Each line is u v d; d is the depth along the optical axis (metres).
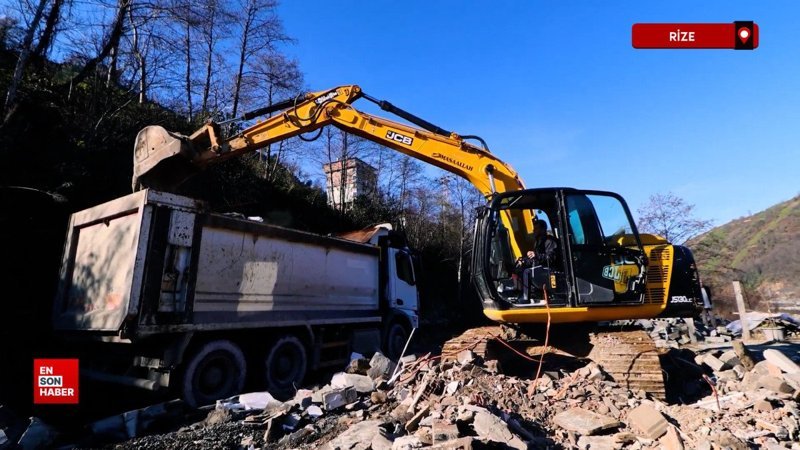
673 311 5.72
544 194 5.89
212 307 6.08
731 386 5.52
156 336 5.50
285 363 7.11
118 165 10.55
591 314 5.54
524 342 6.30
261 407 5.37
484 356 5.71
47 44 10.51
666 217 23.81
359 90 7.48
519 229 6.57
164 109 14.20
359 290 9.15
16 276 7.36
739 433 3.92
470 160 7.14
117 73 12.95
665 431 3.88
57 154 9.00
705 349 10.54
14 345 6.67
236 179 15.47
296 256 7.61
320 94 7.64
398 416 4.32
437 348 12.88
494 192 6.80
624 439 3.89
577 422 4.25
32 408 5.39
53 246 8.05
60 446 4.26
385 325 9.81
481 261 5.99
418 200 28.11
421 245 26.33
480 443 3.20
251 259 6.75
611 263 5.66
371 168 25.75
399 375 5.84
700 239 25.67
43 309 7.38
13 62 10.02
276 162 20.81
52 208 8.30
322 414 4.97
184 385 5.56
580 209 5.80
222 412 5.09
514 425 3.91
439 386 4.88
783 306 25.53
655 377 5.37
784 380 4.73
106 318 5.45
